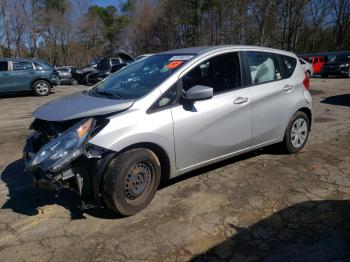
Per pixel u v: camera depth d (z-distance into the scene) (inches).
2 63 589.3
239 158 205.6
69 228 137.1
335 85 667.4
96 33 2299.5
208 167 192.1
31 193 169.5
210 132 161.8
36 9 2006.6
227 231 131.0
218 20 1622.8
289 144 206.1
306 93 211.2
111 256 119.2
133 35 2146.9
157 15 1925.4
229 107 167.5
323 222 134.7
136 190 143.4
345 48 1920.5
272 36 1566.2
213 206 149.7
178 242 125.6
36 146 148.9
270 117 189.0
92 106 141.4
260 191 162.6
